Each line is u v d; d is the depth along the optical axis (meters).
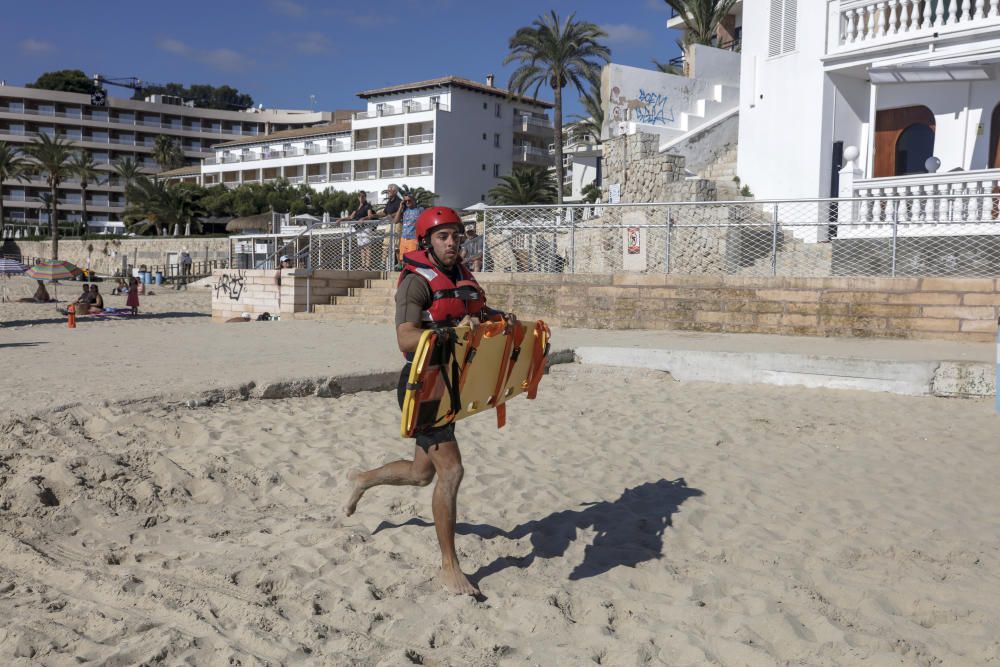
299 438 7.28
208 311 30.28
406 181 77.88
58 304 32.25
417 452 4.50
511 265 18.39
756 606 4.03
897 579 4.46
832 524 5.48
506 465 6.79
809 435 8.23
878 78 19.02
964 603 4.13
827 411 9.38
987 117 18.25
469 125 78.81
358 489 4.70
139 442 6.76
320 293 19.75
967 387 9.82
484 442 7.59
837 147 22.27
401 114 78.19
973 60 17.58
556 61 46.97
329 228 21.23
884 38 20.05
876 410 9.41
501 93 80.50
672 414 9.22
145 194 81.00
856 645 3.63
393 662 3.36
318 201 75.06
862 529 5.29
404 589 4.15
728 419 8.95
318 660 3.39
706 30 40.88
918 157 19.62
